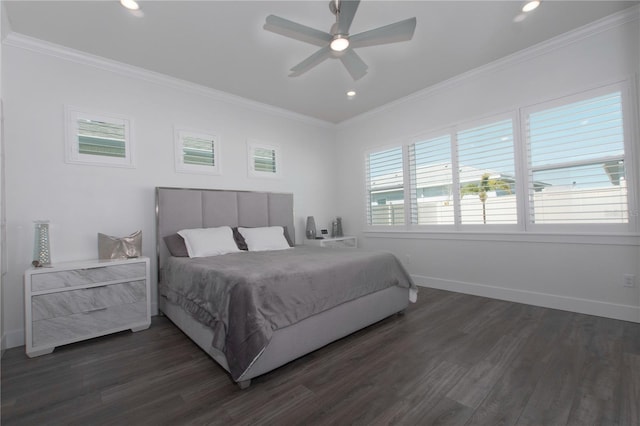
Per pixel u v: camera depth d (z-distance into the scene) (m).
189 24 2.42
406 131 4.15
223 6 2.22
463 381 1.73
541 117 2.96
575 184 2.78
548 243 2.93
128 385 1.77
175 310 2.72
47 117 2.64
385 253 2.88
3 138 2.37
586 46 2.67
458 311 2.93
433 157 3.87
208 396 1.64
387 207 4.46
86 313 2.39
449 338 2.32
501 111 3.21
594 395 1.55
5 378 1.87
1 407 1.57
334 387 1.71
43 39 2.57
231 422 1.43
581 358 1.93
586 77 2.68
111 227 2.95
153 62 3.01
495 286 3.31
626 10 2.40
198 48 2.77
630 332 2.28
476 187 3.46
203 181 3.63
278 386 1.73
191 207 3.37
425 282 3.96
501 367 1.86
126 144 3.06
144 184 3.18
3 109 2.42
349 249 3.37
